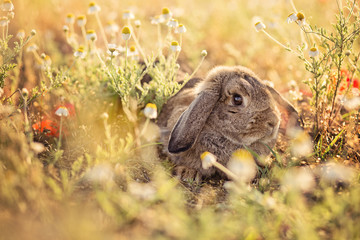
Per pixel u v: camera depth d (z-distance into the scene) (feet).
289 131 3.36
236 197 2.88
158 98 3.48
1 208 2.69
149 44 4.31
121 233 2.64
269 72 4.19
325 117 3.37
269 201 2.77
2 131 2.95
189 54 4.34
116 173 2.95
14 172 2.79
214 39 4.74
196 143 3.26
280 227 2.70
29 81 3.47
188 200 2.94
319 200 2.85
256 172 3.20
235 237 2.64
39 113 3.43
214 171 3.27
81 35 4.59
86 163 3.09
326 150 3.21
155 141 3.45
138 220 2.71
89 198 2.81
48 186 2.86
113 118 3.60
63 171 2.91
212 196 2.99
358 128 3.29
